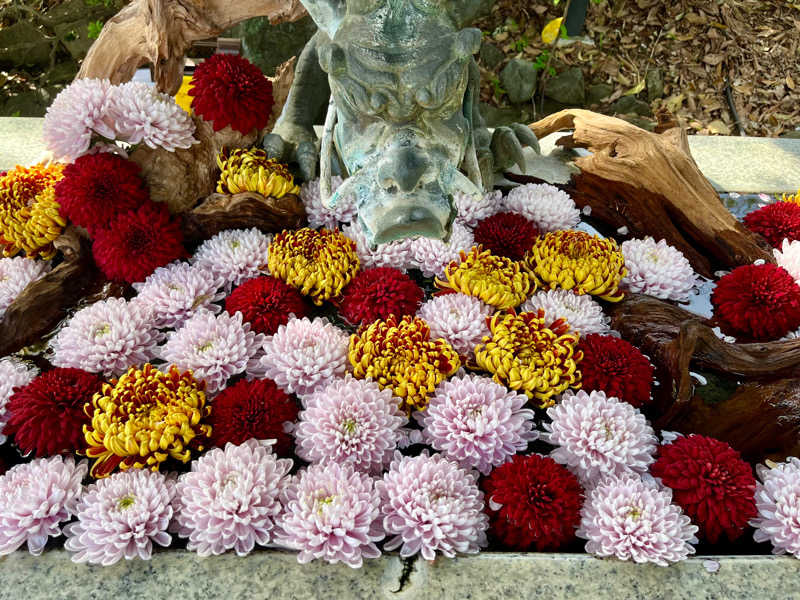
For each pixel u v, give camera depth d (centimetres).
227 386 151
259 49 365
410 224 120
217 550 119
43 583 114
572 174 215
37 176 186
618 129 203
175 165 177
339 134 128
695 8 431
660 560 116
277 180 177
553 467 126
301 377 143
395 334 144
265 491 122
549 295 163
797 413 144
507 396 137
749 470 126
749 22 430
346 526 116
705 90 408
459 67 112
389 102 113
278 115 191
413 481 122
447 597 113
